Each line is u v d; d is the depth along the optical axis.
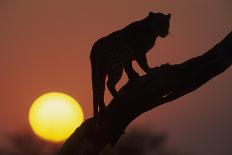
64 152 12.78
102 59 14.23
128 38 14.72
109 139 12.95
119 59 14.45
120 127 12.92
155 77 12.80
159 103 12.85
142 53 14.91
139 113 12.90
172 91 12.83
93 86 14.03
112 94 13.96
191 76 12.77
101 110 13.30
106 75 14.32
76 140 12.82
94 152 12.90
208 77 12.80
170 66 12.88
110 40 14.50
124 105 12.76
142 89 12.78
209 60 12.76
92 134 12.87
